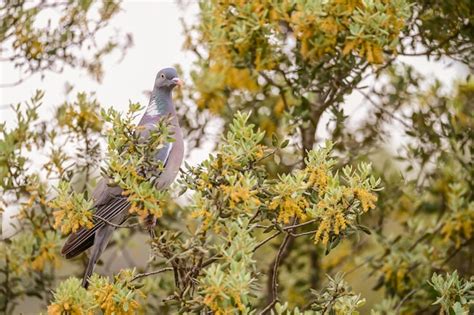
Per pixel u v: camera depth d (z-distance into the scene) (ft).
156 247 24.39
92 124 35.70
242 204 24.25
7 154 33.63
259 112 38.75
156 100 33.42
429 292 36.83
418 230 39.75
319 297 25.89
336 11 31.32
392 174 38.52
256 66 34.58
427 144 37.86
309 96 38.55
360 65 33.45
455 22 34.53
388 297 38.75
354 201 25.03
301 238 41.75
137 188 24.76
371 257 39.14
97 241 30.58
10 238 37.19
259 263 41.60
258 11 32.48
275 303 25.93
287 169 37.65
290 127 35.40
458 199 37.22
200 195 24.11
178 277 25.44
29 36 36.06
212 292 22.94
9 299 37.29
